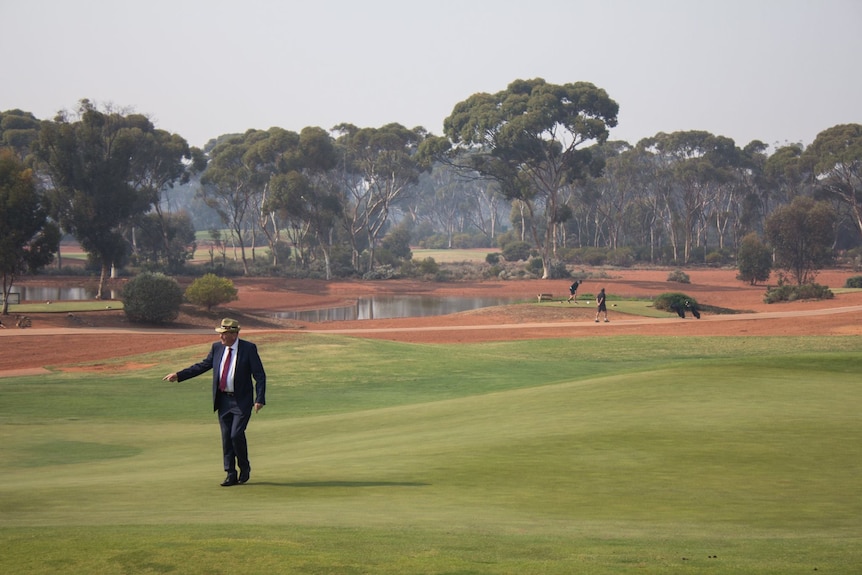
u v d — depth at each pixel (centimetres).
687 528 645
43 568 477
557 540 582
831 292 7819
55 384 2709
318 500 798
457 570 481
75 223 7581
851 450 1038
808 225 9381
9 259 5400
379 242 18112
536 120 10388
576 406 1533
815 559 519
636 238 16988
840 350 3716
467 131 10975
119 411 2144
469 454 1077
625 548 554
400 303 8975
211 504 780
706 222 16350
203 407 2225
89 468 1220
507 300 9362
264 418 2020
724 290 9838
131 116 10475
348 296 9956
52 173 7950
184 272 11512
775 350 3775
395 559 507
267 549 526
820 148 13438
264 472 1038
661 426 1236
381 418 1700
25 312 5688
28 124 11750
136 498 834
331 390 2620
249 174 11606
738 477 889
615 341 4200
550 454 1050
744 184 15150
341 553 520
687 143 14675
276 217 14600
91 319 5541
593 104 10806
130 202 7962
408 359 3312
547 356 3634
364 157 12350
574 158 11150
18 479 1096
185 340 4562
